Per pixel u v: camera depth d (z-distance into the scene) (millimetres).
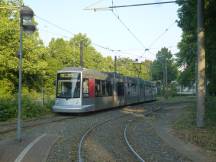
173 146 15531
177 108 44062
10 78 48406
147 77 114688
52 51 73062
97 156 12969
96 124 23906
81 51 42656
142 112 37188
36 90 53875
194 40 29781
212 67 33781
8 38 45531
